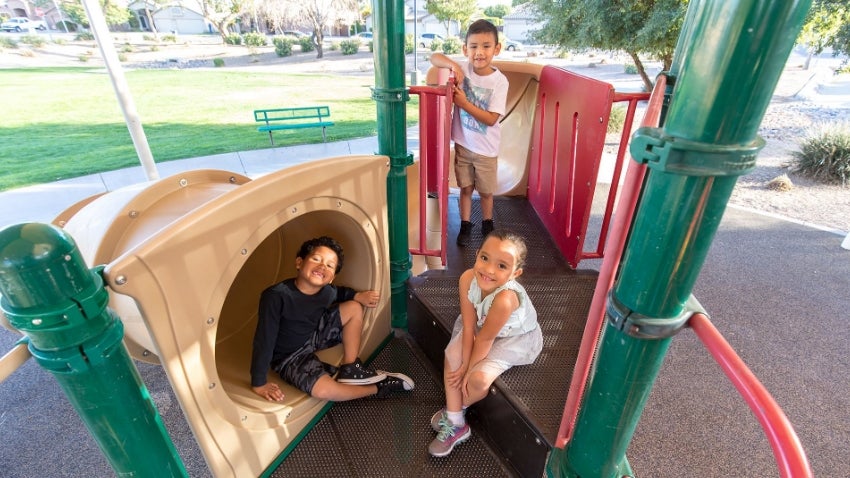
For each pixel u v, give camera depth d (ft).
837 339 10.36
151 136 35.35
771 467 7.09
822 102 41.11
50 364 3.06
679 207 2.57
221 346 6.89
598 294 3.44
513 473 5.76
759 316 11.23
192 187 6.74
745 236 15.96
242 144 32.63
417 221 11.92
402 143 7.27
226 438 4.94
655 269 2.82
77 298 2.94
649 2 21.30
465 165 9.29
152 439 3.88
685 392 8.70
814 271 13.51
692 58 2.30
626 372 3.32
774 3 1.98
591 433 3.87
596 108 7.14
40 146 32.83
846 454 7.41
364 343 7.35
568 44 25.23
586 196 7.72
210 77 61.21
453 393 5.97
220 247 4.30
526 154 11.67
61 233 2.88
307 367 6.27
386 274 7.47
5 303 2.88
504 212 11.10
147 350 6.66
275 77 61.57
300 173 5.06
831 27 19.35
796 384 8.97
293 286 6.17
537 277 8.31
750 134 2.32
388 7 6.24
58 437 7.72
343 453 5.95
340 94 50.72
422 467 5.80
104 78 60.18
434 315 7.16
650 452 7.36
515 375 5.98
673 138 2.43
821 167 22.74
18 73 62.34
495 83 8.61
